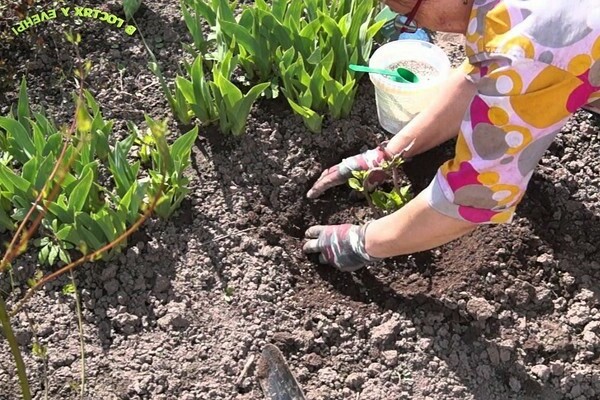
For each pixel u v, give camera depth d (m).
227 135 2.17
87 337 1.88
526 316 1.96
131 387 1.81
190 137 1.99
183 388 1.83
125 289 1.94
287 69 2.12
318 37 2.22
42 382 1.82
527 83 1.50
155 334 1.89
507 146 1.57
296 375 1.87
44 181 1.91
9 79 2.24
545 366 1.89
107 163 2.09
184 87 2.10
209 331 1.90
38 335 1.87
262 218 2.07
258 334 1.90
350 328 1.94
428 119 2.04
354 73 2.22
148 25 2.37
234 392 1.83
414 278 2.00
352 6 2.21
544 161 2.17
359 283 2.00
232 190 2.09
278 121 2.21
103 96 2.23
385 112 2.17
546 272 2.02
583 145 2.21
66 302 1.92
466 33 1.56
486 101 1.54
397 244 1.84
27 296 1.50
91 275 1.94
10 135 2.03
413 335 1.92
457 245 2.04
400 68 2.13
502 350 1.90
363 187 2.01
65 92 2.23
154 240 2.00
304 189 2.13
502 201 1.66
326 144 2.17
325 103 2.20
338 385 1.86
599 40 1.48
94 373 1.83
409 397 1.85
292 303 1.96
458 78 1.97
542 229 2.08
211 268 1.98
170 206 2.01
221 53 2.23
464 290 1.97
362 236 1.91
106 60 2.29
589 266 2.03
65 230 1.88
